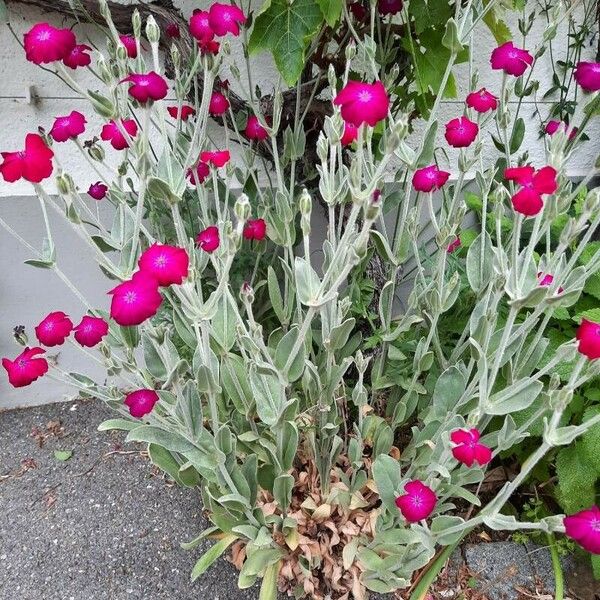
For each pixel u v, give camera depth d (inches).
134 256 37.6
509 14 66.2
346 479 47.3
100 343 38.6
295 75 48.4
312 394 47.2
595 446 44.3
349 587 46.2
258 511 44.0
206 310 34.5
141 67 44.6
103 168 65.6
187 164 40.1
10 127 62.3
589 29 68.5
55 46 34.4
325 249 42.6
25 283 66.1
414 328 56.4
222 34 39.9
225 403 50.1
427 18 52.3
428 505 33.6
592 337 29.5
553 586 48.9
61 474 61.2
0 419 69.6
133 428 41.8
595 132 74.7
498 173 56.7
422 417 50.8
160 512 56.2
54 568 51.2
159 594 48.8
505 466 57.4
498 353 35.6
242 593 48.7
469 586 49.1
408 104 60.0
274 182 69.4
